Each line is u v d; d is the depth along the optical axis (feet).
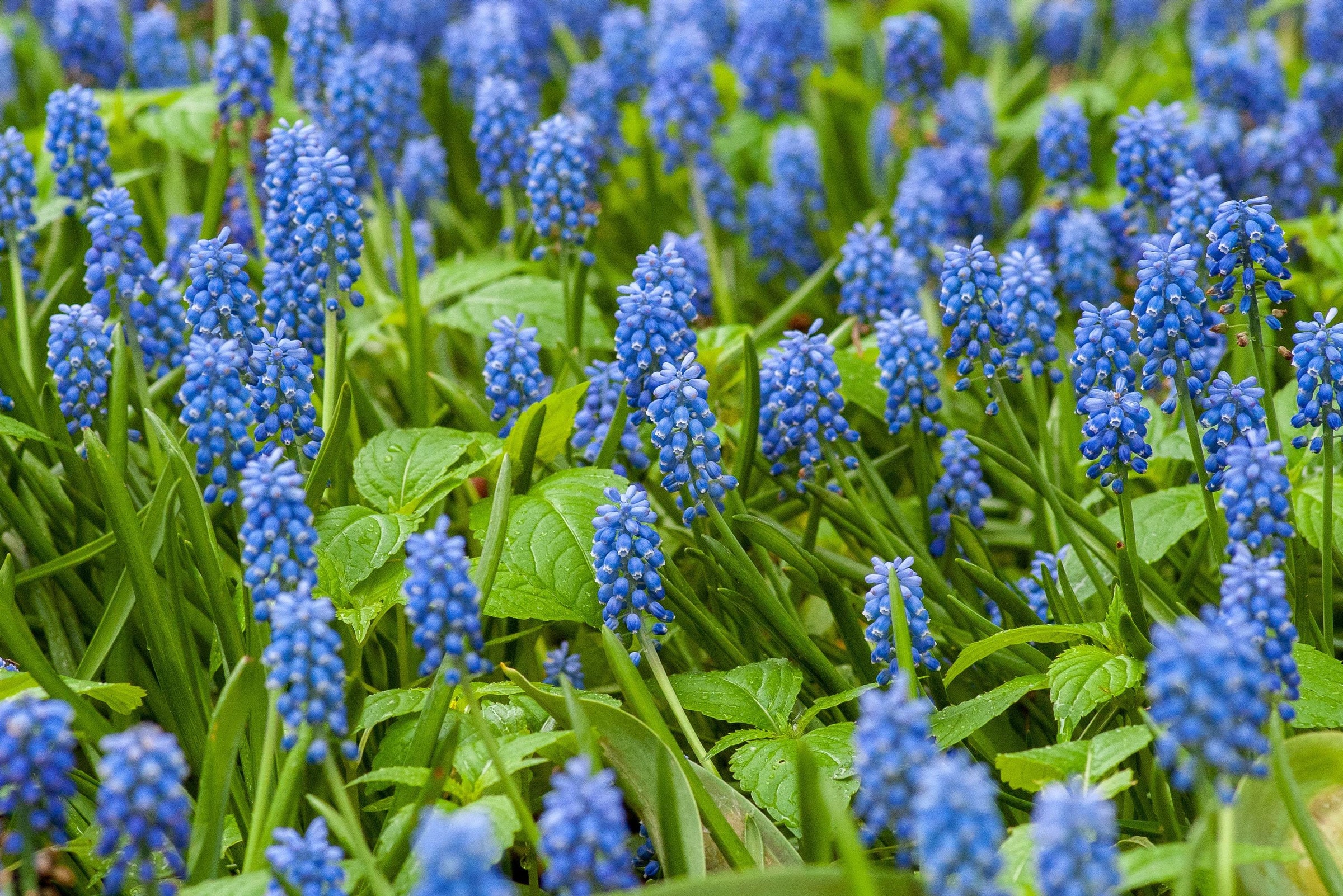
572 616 12.91
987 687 13.92
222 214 22.07
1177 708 8.19
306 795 10.96
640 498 12.01
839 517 15.38
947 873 7.73
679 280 14.07
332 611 9.60
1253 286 13.01
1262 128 24.45
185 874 10.00
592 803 7.89
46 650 15.39
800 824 10.91
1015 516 18.49
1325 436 12.64
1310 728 12.17
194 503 12.07
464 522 16.40
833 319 23.43
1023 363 16.63
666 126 24.13
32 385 16.79
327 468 13.42
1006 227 26.58
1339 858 9.84
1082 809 7.55
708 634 13.73
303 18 21.71
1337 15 27.22
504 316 15.49
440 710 11.25
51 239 21.53
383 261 22.08
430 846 6.96
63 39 26.73
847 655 14.71
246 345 13.26
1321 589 15.14
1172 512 14.73
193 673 12.66
